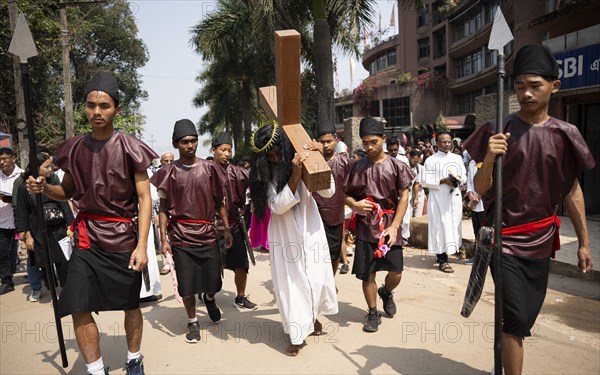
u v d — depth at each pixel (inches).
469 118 842.2
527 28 379.9
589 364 140.6
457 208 266.1
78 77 983.6
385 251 169.3
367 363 148.6
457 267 275.9
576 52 320.2
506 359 115.5
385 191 179.5
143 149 130.2
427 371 141.3
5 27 508.7
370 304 176.9
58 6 556.4
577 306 194.5
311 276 158.7
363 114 1498.5
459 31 1236.5
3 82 586.6
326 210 209.9
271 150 155.4
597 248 267.7
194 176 173.9
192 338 171.3
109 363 156.9
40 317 207.8
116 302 131.3
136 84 1170.0
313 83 739.4
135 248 133.4
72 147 129.3
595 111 368.5
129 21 1069.1
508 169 114.1
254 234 272.8
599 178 376.8
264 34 463.8
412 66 1455.5
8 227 254.8
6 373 150.9
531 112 112.9
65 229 220.7
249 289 242.4
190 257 172.6
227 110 1103.6
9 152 257.6
